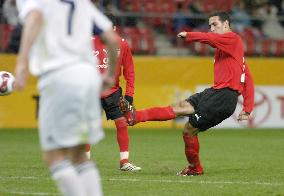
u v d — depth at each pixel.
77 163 19.84
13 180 31.52
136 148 51.78
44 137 18.73
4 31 77.75
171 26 87.06
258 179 32.69
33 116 74.44
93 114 19.20
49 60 18.70
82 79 18.64
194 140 33.59
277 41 89.06
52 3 18.94
